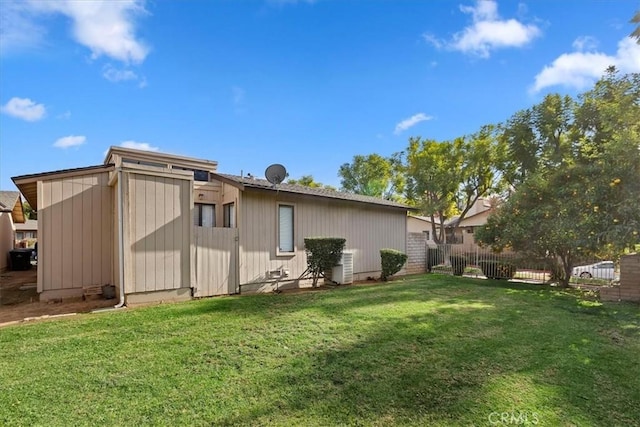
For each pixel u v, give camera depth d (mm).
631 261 7555
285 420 2650
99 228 8242
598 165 8016
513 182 18547
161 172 7160
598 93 12203
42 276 7539
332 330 4871
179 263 7324
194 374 3443
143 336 4605
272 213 9375
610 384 3340
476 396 3039
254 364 3695
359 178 35094
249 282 8664
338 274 9898
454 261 13523
